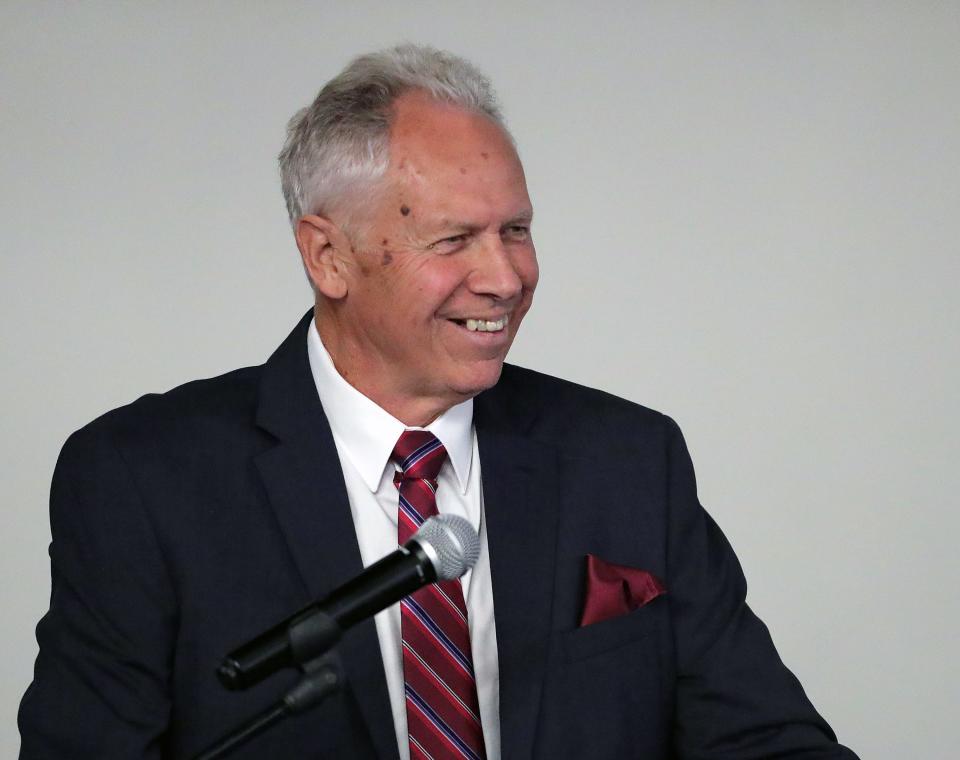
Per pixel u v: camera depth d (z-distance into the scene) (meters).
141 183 10.95
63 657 6.00
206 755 4.37
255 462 6.20
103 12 10.85
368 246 5.84
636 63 11.40
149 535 6.02
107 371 10.96
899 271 11.67
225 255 11.09
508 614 6.23
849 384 11.73
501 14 11.29
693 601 6.61
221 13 11.02
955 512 11.87
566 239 11.41
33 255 10.87
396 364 6.07
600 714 6.25
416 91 5.83
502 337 5.92
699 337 11.58
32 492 10.97
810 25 11.47
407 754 6.06
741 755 6.40
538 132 11.36
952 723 11.96
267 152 11.10
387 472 6.32
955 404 11.79
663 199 11.48
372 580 4.44
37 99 10.80
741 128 11.50
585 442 6.71
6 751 11.06
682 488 6.75
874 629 11.90
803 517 11.78
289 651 4.36
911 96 11.55
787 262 11.60
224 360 11.09
